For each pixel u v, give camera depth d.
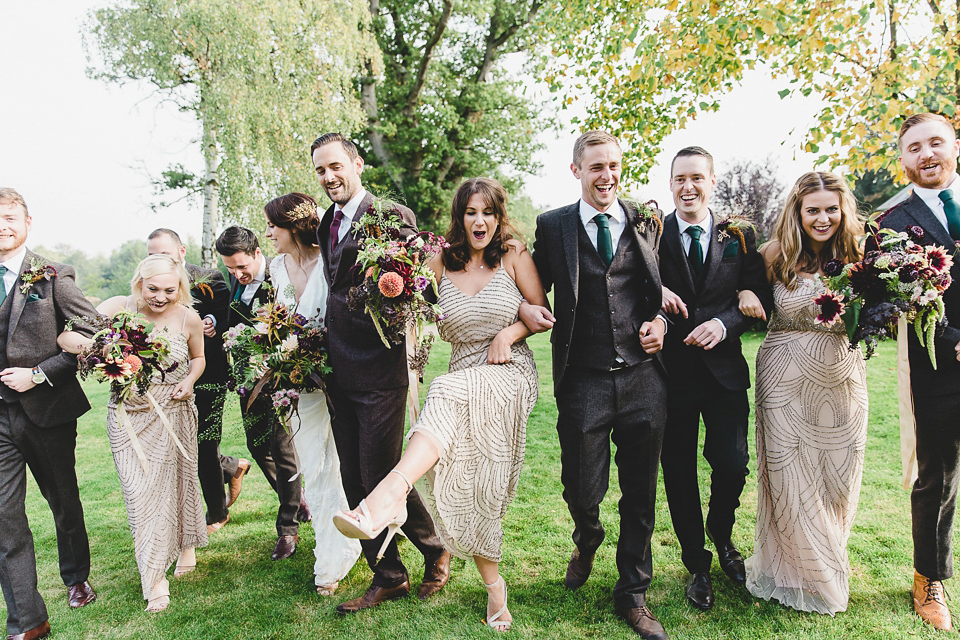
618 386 2.61
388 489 2.21
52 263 3.03
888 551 3.12
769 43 5.74
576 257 2.65
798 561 2.67
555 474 4.60
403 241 2.70
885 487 3.96
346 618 2.79
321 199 12.94
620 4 7.00
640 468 2.64
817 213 2.66
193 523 3.27
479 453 2.51
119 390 2.93
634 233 2.68
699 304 2.82
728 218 2.90
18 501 2.83
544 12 8.05
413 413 3.03
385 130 19.42
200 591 3.13
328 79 13.16
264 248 11.42
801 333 2.74
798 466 2.68
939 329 2.52
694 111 6.69
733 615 2.65
